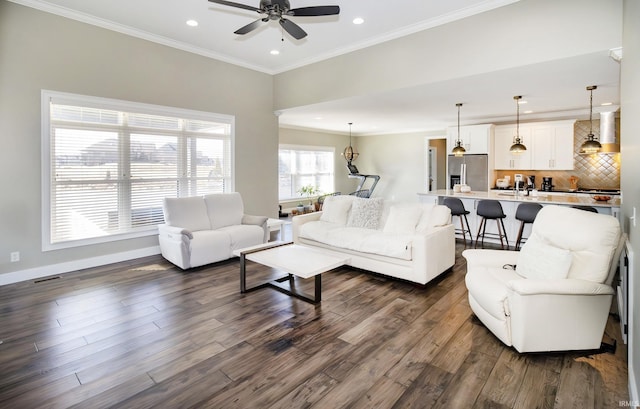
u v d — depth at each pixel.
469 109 6.52
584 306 2.35
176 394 1.98
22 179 3.88
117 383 2.08
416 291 3.62
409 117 7.50
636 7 2.05
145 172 4.96
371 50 4.90
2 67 3.70
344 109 6.44
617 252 2.45
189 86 5.30
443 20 4.12
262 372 2.19
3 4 3.68
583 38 3.29
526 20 3.59
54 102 4.06
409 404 1.90
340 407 1.88
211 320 2.93
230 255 4.70
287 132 9.43
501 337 2.49
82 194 4.38
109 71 4.46
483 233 5.77
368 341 2.58
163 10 4.06
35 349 2.45
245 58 5.73
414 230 4.21
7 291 3.57
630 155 2.44
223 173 5.91
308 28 4.46
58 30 4.04
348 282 3.91
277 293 3.57
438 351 2.44
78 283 3.83
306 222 5.00
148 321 2.90
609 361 2.31
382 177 10.78
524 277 2.71
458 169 8.09
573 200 5.15
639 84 1.95
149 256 5.01
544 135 7.30
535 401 1.92
